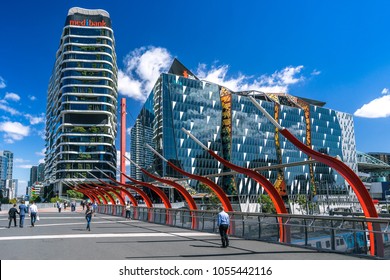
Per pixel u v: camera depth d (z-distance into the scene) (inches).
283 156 4485.7
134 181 1087.0
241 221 655.8
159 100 3627.0
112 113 4574.3
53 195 4367.6
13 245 532.4
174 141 3513.8
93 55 4485.7
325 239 469.4
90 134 4276.6
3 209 2356.1
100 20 4793.3
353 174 432.1
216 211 734.5
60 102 4532.5
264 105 4436.5
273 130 4443.9
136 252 464.1
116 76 5216.5
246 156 4057.6
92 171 4173.2
